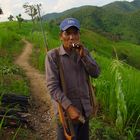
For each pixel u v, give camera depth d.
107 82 2.71
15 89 3.37
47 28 28.78
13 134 2.24
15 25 30.48
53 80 1.33
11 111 2.47
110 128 2.28
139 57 33.69
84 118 1.38
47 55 1.35
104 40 37.75
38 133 2.40
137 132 2.23
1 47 8.41
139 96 2.43
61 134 1.39
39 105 3.12
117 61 2.44
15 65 5.71
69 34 1.33
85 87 1.38
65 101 1.31
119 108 2.31
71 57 1.36
